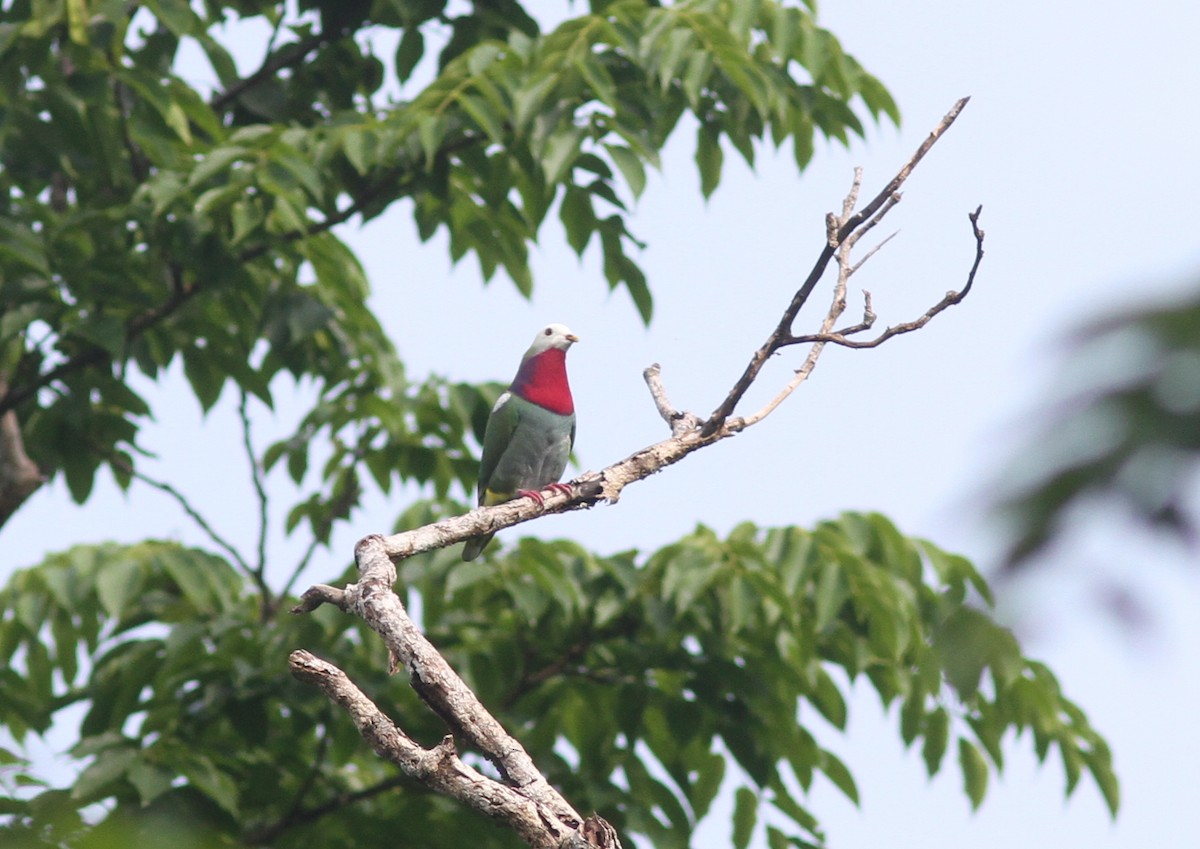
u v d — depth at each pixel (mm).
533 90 10422
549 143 10539
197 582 10695
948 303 6535
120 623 11383
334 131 10742
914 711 11102
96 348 11398
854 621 10984
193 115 11312
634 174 10430
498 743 4684
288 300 11734
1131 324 1294
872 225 6754
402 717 10961
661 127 11805
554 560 10680
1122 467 1266
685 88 10484
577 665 11453
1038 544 1290
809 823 11594
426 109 10844
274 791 10906
